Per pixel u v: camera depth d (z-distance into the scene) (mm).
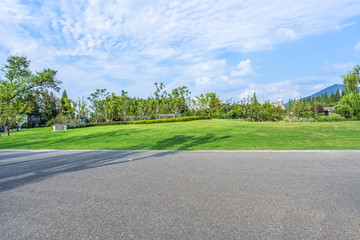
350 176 3695
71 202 2809
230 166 4641
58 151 8312
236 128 15242
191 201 2717
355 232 1910
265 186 3236
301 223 2094
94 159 6098
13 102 14047
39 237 1958
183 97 33125
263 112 27156
